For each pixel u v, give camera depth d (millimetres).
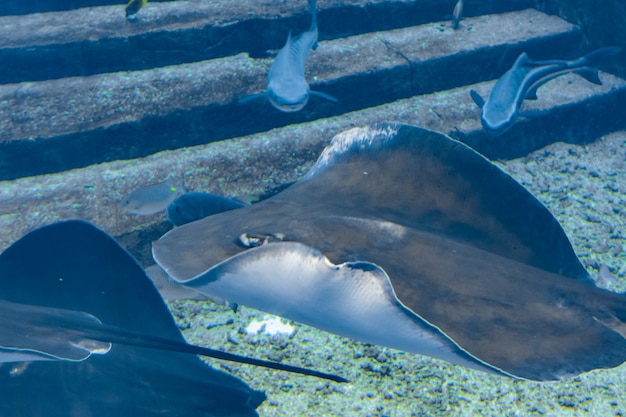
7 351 2367
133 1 6285
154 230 4719
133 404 2717
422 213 2725
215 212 3951
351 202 2791
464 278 2176
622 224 5344
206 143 5887
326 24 6984
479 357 1835
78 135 5309
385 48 6863
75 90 5848
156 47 6293
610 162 6387
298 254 1880
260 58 6668
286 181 5324
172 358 2982
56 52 5969
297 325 4141
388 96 6617
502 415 3406
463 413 3412
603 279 4531
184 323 4148
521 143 6426
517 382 3639
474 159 2723
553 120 6598
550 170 6195
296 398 3484
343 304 1904
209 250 2334
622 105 7043
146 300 3189
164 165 5441
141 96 5797
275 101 4629
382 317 1857
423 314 1980
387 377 3672
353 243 2283
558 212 5488
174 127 5691
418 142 2879
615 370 3750
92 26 6305
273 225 2414
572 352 1914
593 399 3527
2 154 5125
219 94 5902
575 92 6816
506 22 7602
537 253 2564
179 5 6934
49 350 2445
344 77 6258
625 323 2090
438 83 6848
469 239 2613
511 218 2619
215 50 6551
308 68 6371
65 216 4699
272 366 2326
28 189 5047
